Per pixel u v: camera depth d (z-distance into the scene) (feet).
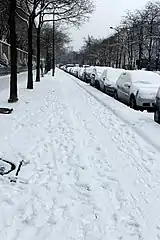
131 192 16.26
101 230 12.81
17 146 23.00
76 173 18.45
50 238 12.14
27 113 36.27
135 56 187.42
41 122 31.63
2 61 94.48
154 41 167.94
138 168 19.62
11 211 13.88
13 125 29.63
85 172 18.63
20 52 136.77
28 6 68.54
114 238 12.30
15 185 16.40
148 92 42.34
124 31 173.06
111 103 47.37
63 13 71.46
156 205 14.94
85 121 33.04
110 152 22.62
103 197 15.62
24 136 25.86
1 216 13.46
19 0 62.85
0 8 57.06
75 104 45.34
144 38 155.12
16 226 12.82
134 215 14.02
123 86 49.55
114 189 16.56
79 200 15.21
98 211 14.25
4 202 14.57
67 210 14.21
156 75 48.29
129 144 24.82
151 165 20.18
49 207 14.39
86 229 12.83
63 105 43.80
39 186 16.44
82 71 119.85
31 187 16.29
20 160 20.06
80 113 37.83
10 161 19.84
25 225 12.92
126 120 33.96
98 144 24.54
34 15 63.62
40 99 49.44
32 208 14.23
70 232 12.58
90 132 28.30
